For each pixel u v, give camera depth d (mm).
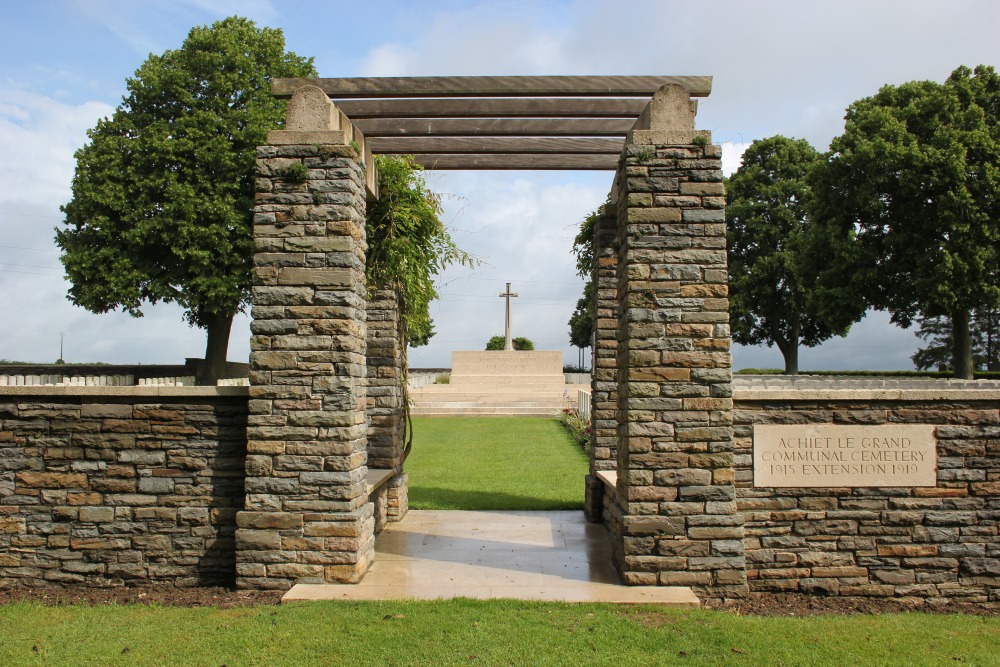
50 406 6656
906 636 5176
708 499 6219
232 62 25609
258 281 6359
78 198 24141
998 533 6414
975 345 40781
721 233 6359
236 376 30609
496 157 8797
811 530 6426
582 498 10781
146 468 6594
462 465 14344
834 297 29328
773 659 4652
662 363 6301
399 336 9391
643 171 6402
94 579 6535
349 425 6262
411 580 6312
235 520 6512
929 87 28906
